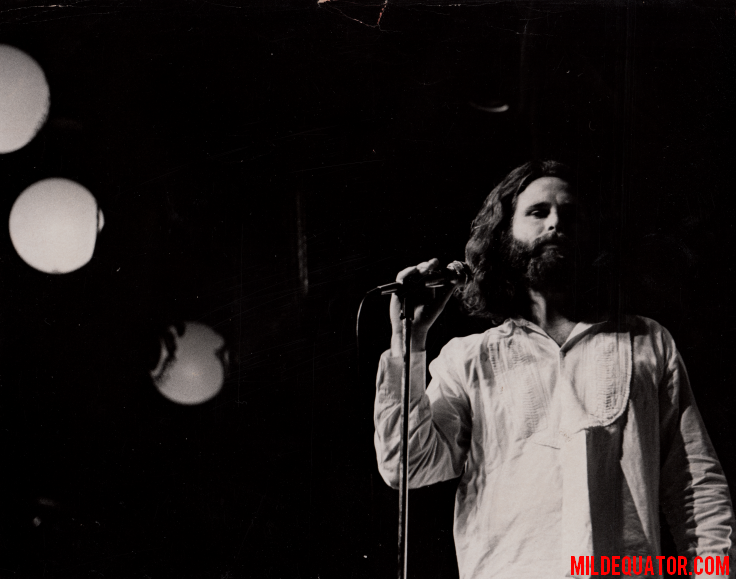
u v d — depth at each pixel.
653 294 1.95
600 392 1.83
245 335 2.12
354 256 2.10
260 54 2.18
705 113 2.04
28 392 2.15
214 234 2.16
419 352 1.77
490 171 2.06
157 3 2.21
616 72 2.06
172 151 2.19
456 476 1.88
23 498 2.10
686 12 2.07
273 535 2.01
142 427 2.11
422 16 2.14
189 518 2.05
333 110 2.15
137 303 2.16
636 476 1.75
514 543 1.79
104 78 2.22
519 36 2.10
